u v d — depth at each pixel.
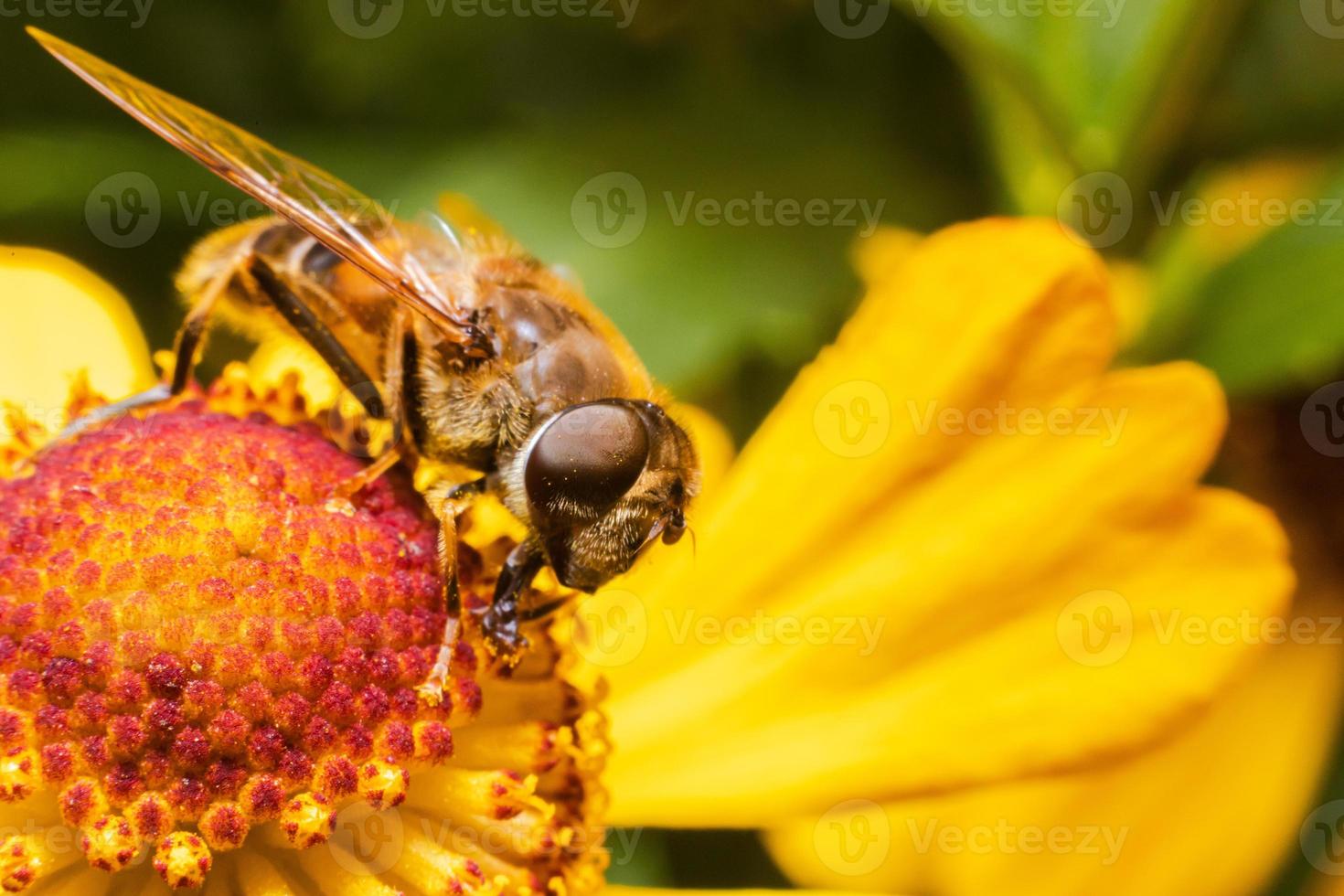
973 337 0.09
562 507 0.08
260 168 0.09
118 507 0.08
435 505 0.08
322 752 0.08
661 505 0.08
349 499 0.08
